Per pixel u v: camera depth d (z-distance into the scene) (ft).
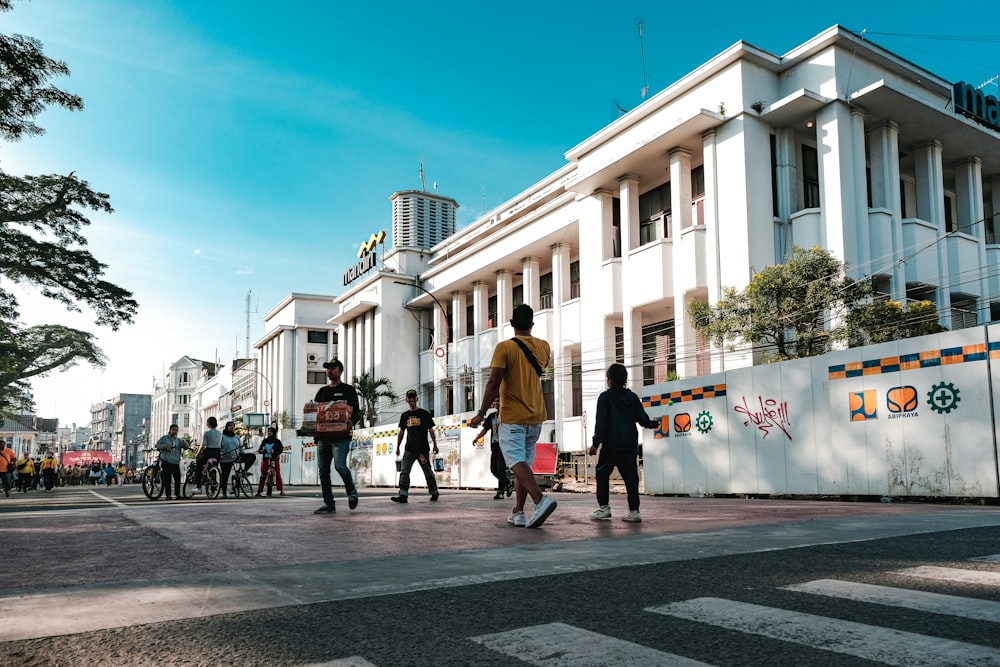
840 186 75.31
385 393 144.25
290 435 138.82
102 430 558.97
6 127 70.85
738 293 74.49
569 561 14.73
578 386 109.50
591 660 8.00
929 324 63.26
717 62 80.94
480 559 15.20
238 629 9.55
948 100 88.69
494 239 124.36
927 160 86.33
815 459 42.68
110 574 14.08
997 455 34.40
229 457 55.11
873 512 28.17
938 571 13.09
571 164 115.96
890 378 39.19
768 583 12.21
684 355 81.20
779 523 22.53
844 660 7.86
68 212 99.81
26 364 144.05
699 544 17.13
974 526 21.01
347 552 16.79
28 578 13.70
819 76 79.00
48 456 113.80
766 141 80.18
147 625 9.78
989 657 7.82
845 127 76.89
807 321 64.85
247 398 256.32
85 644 8.89
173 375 396.57
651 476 55.36
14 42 66.33
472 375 132.77
